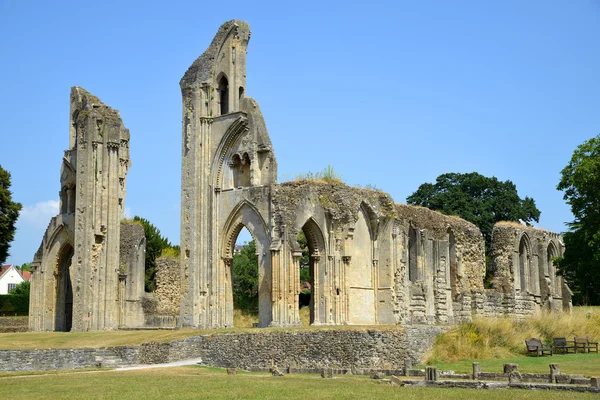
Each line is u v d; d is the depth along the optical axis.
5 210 84.62
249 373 41.34
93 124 68.69
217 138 60.38
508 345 47.88
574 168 63.78
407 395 28.67
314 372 41.00
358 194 60.22
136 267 72.50
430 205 96.88
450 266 67.88
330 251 57.53
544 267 76.50
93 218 67.50
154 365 45.16
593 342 49.56
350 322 58.09
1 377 39.69
